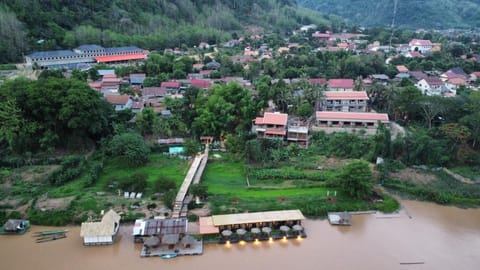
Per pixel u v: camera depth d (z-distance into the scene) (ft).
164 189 233.35
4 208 215.72
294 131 304.30
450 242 200.95
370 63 499.51
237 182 258.37
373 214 226.99
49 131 269.44
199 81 447.01
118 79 445.78
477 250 194.49
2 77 416.46
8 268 174.81
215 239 199.00
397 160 282.56
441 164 278.67
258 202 229.86
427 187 253.44
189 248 190.80
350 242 199.41
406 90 340.39
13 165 258.16
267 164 278.46
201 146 308.40
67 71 467.93
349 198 238.27
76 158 263.08
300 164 278.87
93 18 647.15
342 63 495.82
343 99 359.46
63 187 239.09
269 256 187.32
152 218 212.02
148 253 186.19
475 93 332.39
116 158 281.95
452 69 506.89
